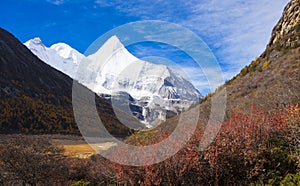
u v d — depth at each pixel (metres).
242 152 4.96
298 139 5.29
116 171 5.24
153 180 4.70
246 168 4.87
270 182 4.55
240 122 5.60
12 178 10.41
